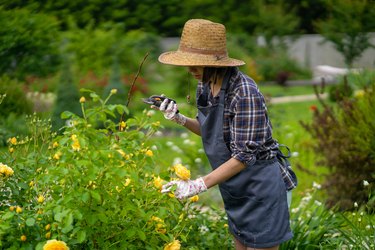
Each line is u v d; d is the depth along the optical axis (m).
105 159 3.39
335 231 5.01
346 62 23.59
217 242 4.36
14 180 3.90
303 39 24.81
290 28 23.83
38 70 15.51
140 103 14.77
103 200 3.55
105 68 18.08
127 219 3.64
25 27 15.45
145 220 3.58
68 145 3.47
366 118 6.79
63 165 3.43
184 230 4.17
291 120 14.27
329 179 6.98
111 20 19.80
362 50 23.36
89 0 19.30
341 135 6.93
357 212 5.64
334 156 6.92
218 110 3.77
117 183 3.51
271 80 23.03
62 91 12.09
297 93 19.94
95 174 3.36
